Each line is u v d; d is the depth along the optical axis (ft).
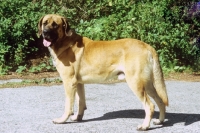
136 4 30.25
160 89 17.69
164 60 27.68
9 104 20.94
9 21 28.43
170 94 22.71
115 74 18.04
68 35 18.11
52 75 26.81
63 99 21.74
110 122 18.53
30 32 29.04
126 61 17.67
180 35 28.14
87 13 31.09
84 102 18.67
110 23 28.55
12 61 28.17
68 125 18.22
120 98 21.93
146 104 17.65
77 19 30.78
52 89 23.59
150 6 29.30
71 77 18.17
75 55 18.20
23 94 22.61
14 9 29.45
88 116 19.26
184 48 28.19
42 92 22.99
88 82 18.35
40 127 18.02
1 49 27.71
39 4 30.83
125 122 18.54
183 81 25.57
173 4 29.91
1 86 24.23
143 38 27.78
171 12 29.22
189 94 22.72
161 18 28.89
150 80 17.66
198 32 29.78
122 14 29.89
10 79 26.04
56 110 20.03
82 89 18.65
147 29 28.22
